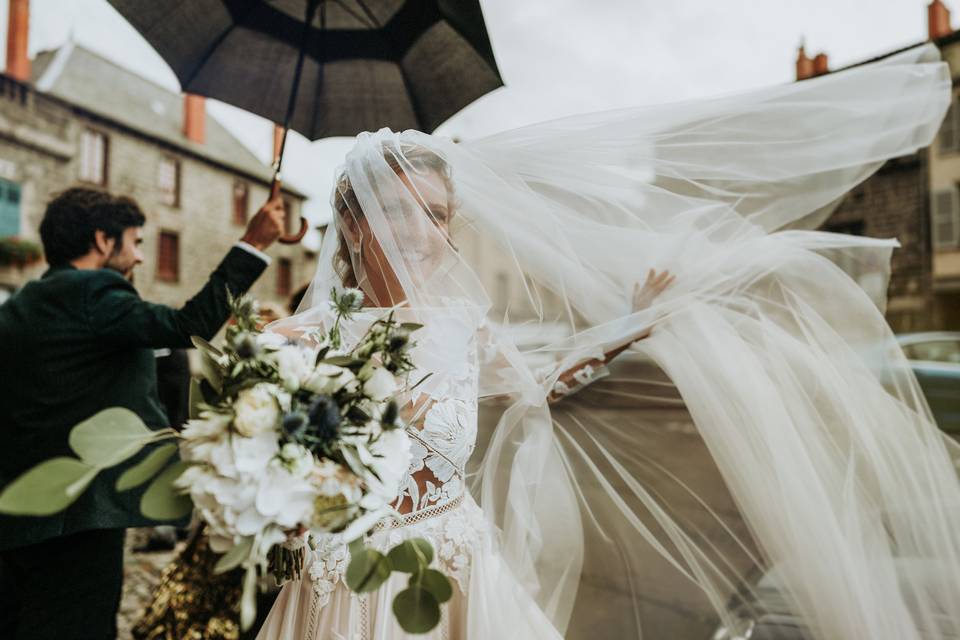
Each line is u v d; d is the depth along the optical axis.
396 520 1.25
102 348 1.84
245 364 0.90
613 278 1.65
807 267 1.66
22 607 1.74
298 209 13.36
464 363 1.37
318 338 1.28
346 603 1.20
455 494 1.35
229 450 0.85
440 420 1.29
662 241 1.63
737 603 1.66
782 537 1.52
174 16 2.22
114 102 17.20
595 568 2.06
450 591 0.91
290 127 2.33
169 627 2.36
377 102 2.34
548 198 1.58
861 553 1.50
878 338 1.64
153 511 0.87
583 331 1.61
